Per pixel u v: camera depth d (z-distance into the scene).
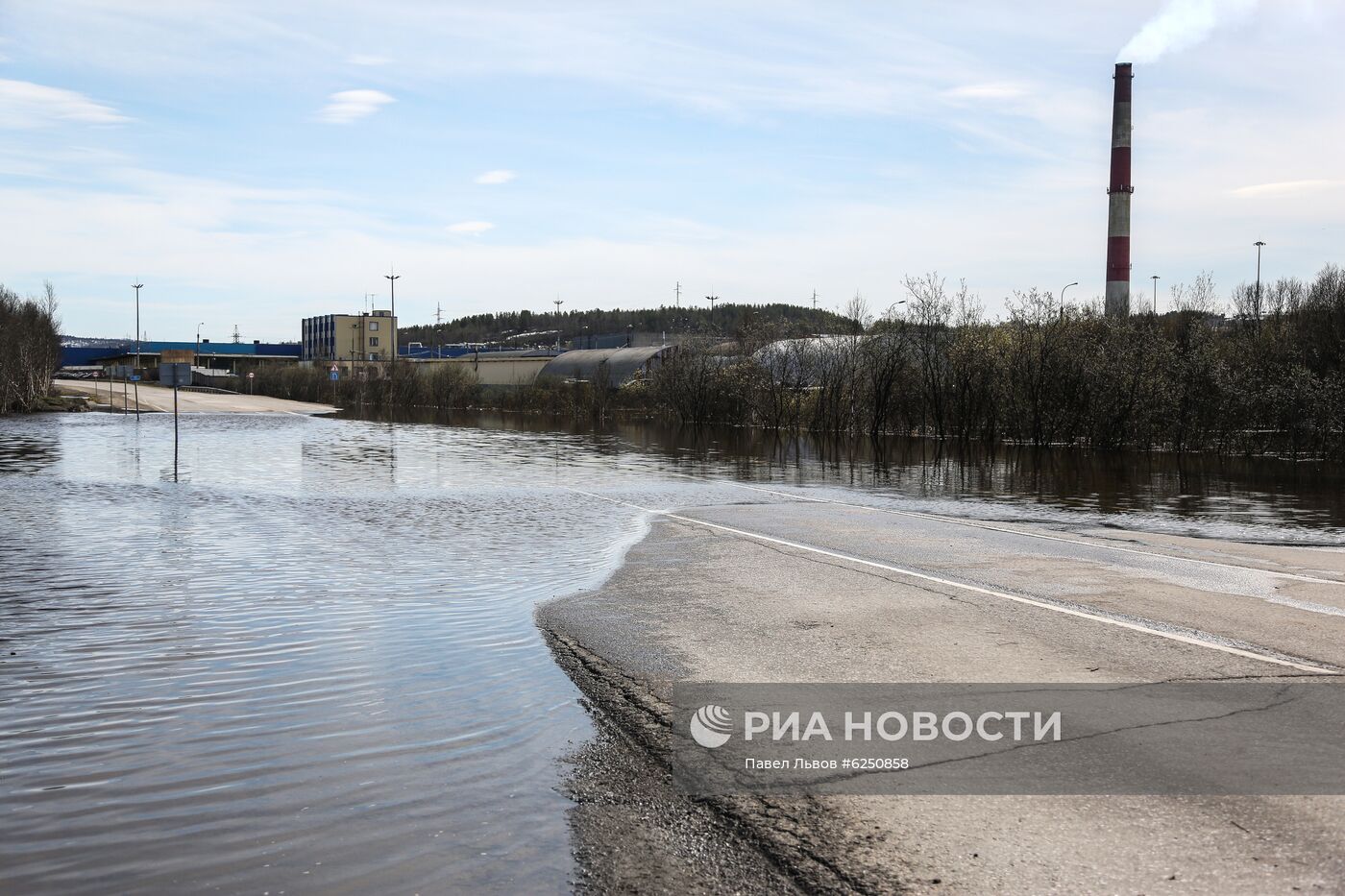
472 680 7.09
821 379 52.03
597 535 14.57
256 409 76.31
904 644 7.91
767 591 10.25
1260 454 32.06
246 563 12.09
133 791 5.10
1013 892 3.98
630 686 6.91
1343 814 4.66
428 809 4.89
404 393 95.12
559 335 147.50
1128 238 62.88
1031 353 39.59
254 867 4.30
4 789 5.11
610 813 4.82
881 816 4.73
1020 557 12.41
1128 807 4.77
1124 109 62.25
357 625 8.78
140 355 158.50
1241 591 10.12
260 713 6.36
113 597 9.97
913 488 22.19
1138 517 16.88
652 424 60.03
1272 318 53.75
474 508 18.05
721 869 4.25
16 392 68.88
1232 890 3.96
